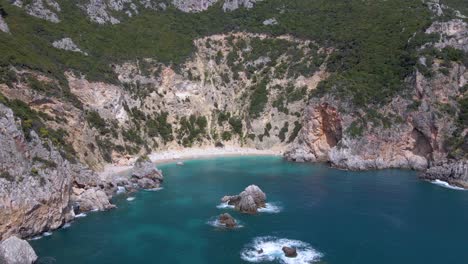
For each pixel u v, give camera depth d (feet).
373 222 253.24
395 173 379.96
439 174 345.72
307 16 583.99
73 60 428.56
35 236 230.07
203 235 235.81
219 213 270.46
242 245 222.89
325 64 502.38
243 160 439.63
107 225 249.96
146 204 288.51
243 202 273.54
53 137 312.71
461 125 385.70
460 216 262.88
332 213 268.62
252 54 546.67
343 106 422.41
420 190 319.47
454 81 408.67
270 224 250.57
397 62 442.91
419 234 236.22
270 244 223.92
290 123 485.97
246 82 528.63
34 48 402.11
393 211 271.90
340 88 435.12
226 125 500.74
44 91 349.20
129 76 481.05
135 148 428.97
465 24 442.09
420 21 482.28
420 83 410.52
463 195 305.53
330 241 227.20
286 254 210.38
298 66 515.50
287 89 504.02
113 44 502.38
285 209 276.00
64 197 249.96
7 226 211.41
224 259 208.03
